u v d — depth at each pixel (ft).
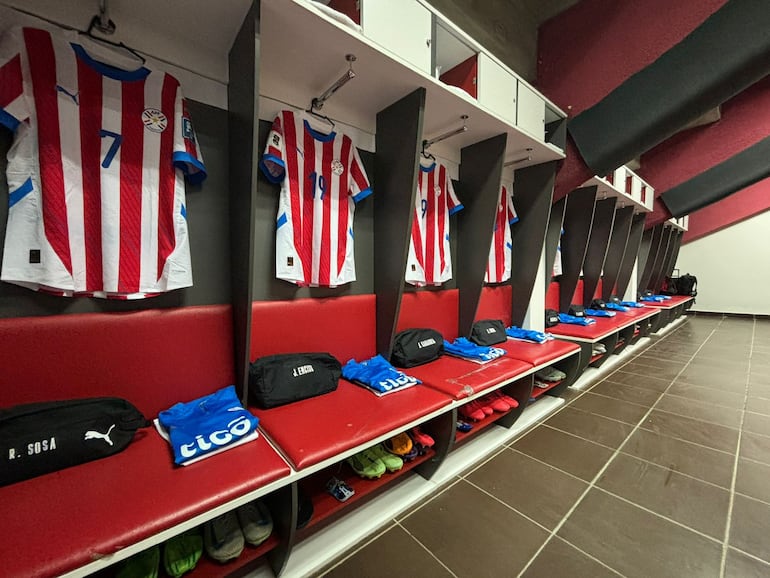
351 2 4.40
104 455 3.25
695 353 14.46
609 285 16.22
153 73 4.02
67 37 3.50
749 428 7.48
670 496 5.19
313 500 4.42
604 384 10.57
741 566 3.92
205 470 3.13
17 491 2.74
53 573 2.11
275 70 4.85
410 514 4.84
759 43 6.07
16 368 3.30
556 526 4.58
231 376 4.80
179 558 3.28
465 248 8.36
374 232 6.66
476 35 8.15
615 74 8.13
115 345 3.86
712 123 15.20
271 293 5.36
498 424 7.61
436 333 7.24
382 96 5.63
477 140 7.72
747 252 23.76
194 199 4.57
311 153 5.45
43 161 3.39
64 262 3.53
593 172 8.73
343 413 4.40
